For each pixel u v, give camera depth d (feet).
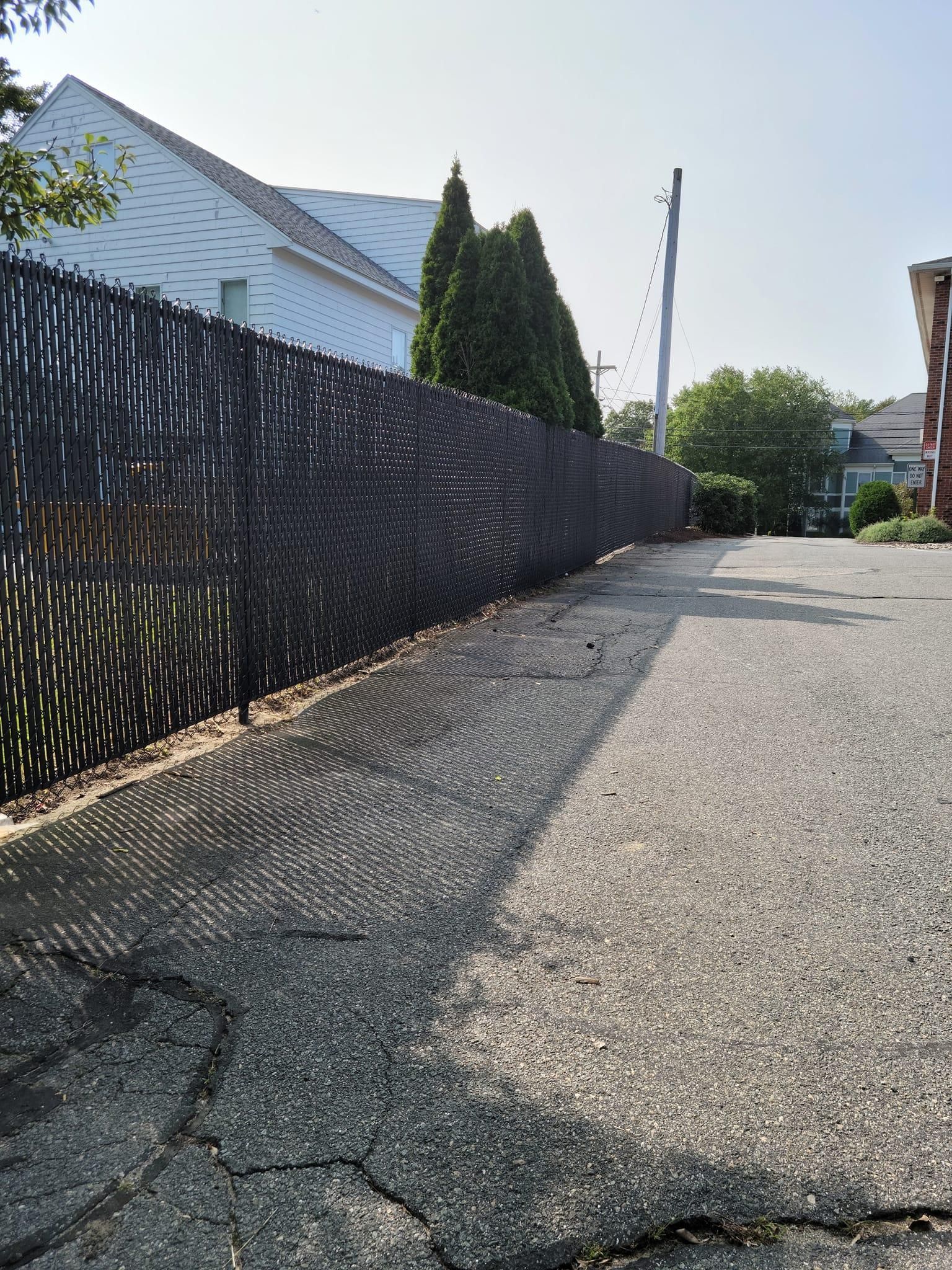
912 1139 6.42
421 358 39.68
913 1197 5.92
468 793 13.39
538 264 39.01
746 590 37.83
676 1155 6.27
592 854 11.28
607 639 25.80
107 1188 5.99
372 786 13.64
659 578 42.57
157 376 13.48
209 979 8.45
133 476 13.14
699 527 99.60
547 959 8.81
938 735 16.20
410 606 24.14
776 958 8.82
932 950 8.96
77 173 16.76
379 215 63.98
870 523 77.92
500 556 31.89
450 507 26.66
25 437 11.15
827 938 9.21
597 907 9.88
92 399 12.19
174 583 14.29
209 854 11.21
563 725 16.94
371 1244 5.57
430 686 19.84
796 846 11.47
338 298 53.98
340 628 20.06
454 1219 5.75
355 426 20.15
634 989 8.29
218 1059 7.30
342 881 10.50
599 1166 6.18
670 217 77.36
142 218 49.57
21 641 11.39
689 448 178.29
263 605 16.92
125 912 9.71
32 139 50.39
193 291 49.26
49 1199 5.89
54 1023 7.77
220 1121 6.60
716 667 22.04
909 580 40.81
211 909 9.80
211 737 15.92
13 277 10.76
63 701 12.13
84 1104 6.79
